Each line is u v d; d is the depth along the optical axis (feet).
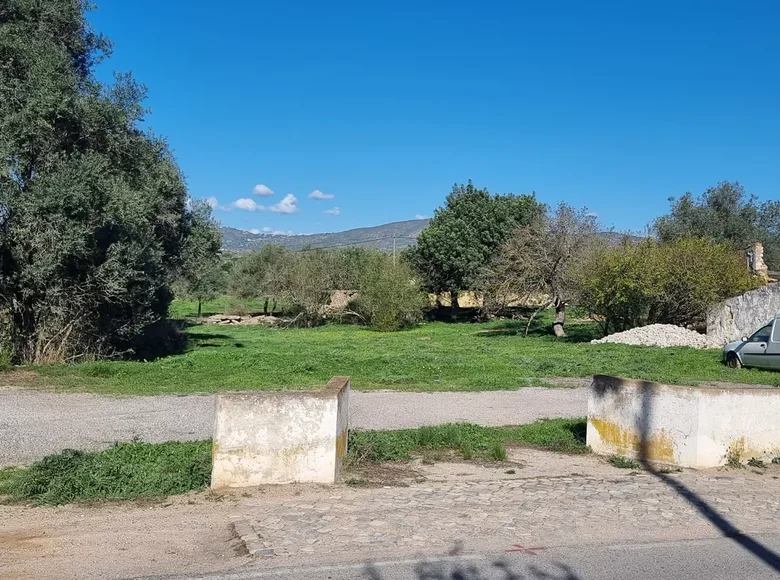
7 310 60.03
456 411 42.55
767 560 16.87
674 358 72.43
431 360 71.92
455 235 171.94
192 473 23.89
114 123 66.90
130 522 19.31
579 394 50.60
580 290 108.27
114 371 55.52
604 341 96.53
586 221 112.57
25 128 58.13
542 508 20.95
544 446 32.12
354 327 160.45
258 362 65.21
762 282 101.65
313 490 22.35
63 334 61.82
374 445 28.37
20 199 55.77
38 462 25.18
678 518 20.31
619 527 19.36
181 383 51.49
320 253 175.52
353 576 15.28
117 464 24.61
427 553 16.85
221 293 198.18
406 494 22.18
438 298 184.65
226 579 15.06
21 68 62.90
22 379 50.98
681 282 95.66
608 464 28.25
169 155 81.00
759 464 27.55
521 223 170.60
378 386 53.16
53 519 19.67
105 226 62.13
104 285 61.31
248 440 22.90
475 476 25.63
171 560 16.30
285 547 17.13
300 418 23.13
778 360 61.31
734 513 20.97
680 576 15.66
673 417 27.76
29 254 57.67
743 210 162.61
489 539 18.03
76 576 15.26
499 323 164.35
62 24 69.15
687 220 161.38
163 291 87.20
